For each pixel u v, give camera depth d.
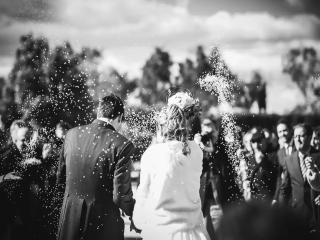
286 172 6.01
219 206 5.97
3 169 5.47
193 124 5.94
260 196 6.26
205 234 3.48
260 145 6.44
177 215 3.37
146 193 3.43
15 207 5.38
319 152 6.06
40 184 5.45
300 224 5.88
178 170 3.40
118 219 3.91
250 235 5.97
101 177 3.81
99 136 3.88
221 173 5.99
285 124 7.35
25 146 5.61
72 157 3.89
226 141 6.29
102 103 4.08
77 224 3.80
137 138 8.76
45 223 5.44
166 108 3.61
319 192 5.83
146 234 3.40
